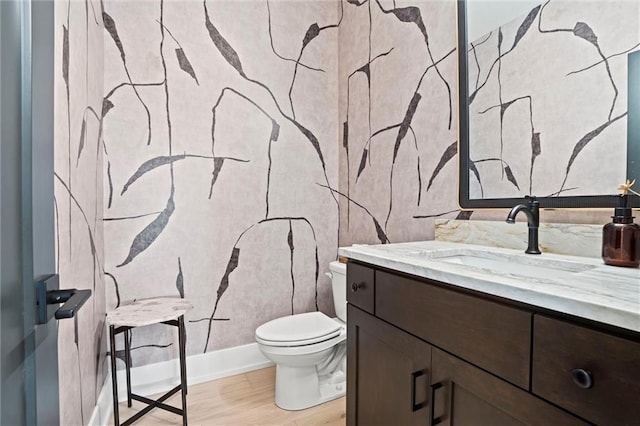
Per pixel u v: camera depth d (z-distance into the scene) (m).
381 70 2.08
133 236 1.91
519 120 1.34
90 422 1.45
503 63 1.39
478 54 1.49
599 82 1.11
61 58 1.12
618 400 0.56
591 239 1.10
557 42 1.22
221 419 1.69
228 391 1.95
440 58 1.68
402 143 1.92
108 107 1.84
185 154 2.04
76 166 1.30
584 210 1.15
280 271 2.33
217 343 2.13
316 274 2.45
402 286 1.06
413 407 1.00
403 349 1.06
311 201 2.43
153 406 1.64
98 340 1.65
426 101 1.76
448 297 0.90
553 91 1.23
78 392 1.27
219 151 2.13
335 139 2.52
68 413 1.15
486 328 0.80
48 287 0.66
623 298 0.62
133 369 1.92
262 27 2.25
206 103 2.09
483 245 1.43
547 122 1.25
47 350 0.67
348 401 1.35
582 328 0.62
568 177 1.19
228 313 2.16
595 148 1.12
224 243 2.15
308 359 1.70
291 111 2.35
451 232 1.58
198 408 1.78
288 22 2.33
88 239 1.48
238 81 2.18
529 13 1.30
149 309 1.71
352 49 2.34
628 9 1.05
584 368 0.61
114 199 1.87
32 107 0.61
